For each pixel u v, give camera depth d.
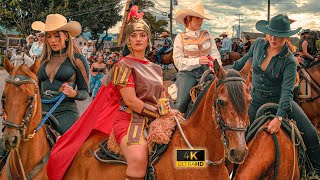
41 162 4.37
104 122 4.34
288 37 5.09
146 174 3.83
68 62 4.92
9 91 3.92
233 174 4.97
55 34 4.85
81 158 4.24
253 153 4.69
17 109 3.88
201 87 4.62
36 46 10.27
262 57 5.00
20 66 4.06
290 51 4.95
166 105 3.95
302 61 8.98
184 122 4.00
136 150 3.80
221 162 3.85
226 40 16.70
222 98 3.55
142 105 3.90
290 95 4.76
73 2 44.22
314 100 7.44
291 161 4.79
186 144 3.87
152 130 3.89
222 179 3.88
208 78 4.62
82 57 5.00
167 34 14.55
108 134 4.32
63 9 41.94
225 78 3.62
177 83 5.76
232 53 12.05
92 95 15.59
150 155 3.88
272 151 4.70
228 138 3.52
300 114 5.12
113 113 4.31
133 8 4.16
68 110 4.91
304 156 4.98
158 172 3.84
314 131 5.16
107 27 47.91
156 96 4.08
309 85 7.48
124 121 4.00
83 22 45.78
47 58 4.90
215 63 3.66
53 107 4.64
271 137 4.75
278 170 4.72
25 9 41.38
